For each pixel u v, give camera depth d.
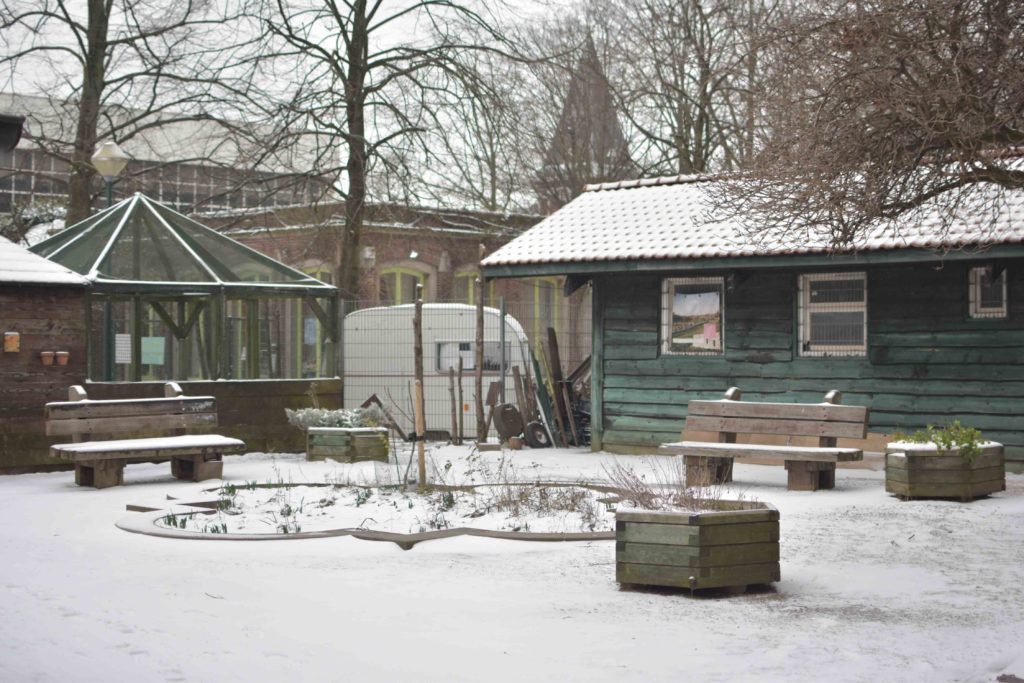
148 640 7.18
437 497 13.45
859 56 11.50
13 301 17.80
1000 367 17.58
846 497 14.22
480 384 22.59
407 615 7.96
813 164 11.64
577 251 20.47
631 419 20.97
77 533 11.63
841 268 18.84
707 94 35.38
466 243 37.19
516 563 9.88
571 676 6.44
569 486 14.57
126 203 21.59
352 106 29.89
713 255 18.88
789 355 19.41
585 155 39.19
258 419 20.75
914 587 8.92
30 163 33.66
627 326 21.03
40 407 17.95
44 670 6.42
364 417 19.69
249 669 6.53
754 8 32.28
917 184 12.01
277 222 34.09
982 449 13.85
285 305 21.69
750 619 7.88
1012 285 17.48
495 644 7.17
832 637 7.34
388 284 35.84
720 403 16.00
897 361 18.44
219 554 10.32
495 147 29.30
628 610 8.14
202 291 20.50
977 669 6.53
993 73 11.26
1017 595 8.61
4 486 16.09
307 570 9.58
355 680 6.34
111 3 29.91
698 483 15.32
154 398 18.33
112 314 20.59
